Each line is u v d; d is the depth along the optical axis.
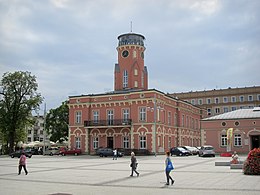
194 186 16.53
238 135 52.28
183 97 114.69
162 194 14.18
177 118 66.31
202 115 85.69
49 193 14.73
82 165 33.00
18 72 68.00
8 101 67.19
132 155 21.92
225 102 108.31
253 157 21.48
